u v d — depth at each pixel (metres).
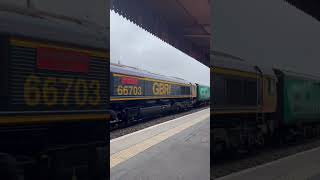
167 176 10.20
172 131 23.42
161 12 20.14
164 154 14.00
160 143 17.55
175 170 11.01
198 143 17.11
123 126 25.89
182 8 19.67
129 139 19.39
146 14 17.75
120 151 14.98
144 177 10.38
